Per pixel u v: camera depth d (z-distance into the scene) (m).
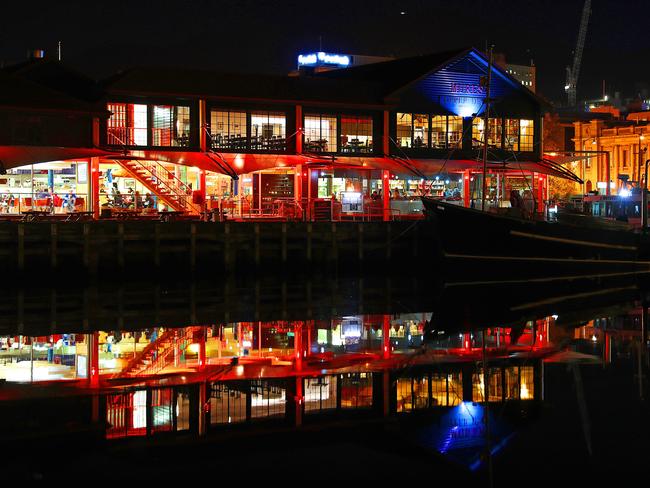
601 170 104.81
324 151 46.44
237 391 17.19
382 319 27.42
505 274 40.94
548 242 41.12
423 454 13.63
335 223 42.09
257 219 43.97
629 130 101.06
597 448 14.12
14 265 35.69
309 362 20.16
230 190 47.25
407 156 48.78
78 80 45.41
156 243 38.19
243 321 26.84
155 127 43.00
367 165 46.34
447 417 15.73
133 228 37.75
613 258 43.59
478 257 40.22
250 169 43.75
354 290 35.59
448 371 19.45
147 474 12.59
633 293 36.03
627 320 27.97
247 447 13.79
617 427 15.28
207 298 32.47
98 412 15.52
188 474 12.62
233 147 44.47
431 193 51.12
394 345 22.61
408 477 12.71
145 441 13.97
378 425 15.10
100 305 30.30
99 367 19.42
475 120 50.69
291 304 31.00
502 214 40.09
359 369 19.47
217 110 44.19
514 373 19.44
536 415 15.93
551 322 27.33
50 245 36.28
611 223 43.53
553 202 52.97
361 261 42.69
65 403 16.12
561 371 19.72
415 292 35.03
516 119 52.06
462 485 12.42
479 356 21.33
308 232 41.50
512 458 13.64
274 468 12.89
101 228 37.19
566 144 110.88
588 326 26.58
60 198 41.31
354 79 53.75
